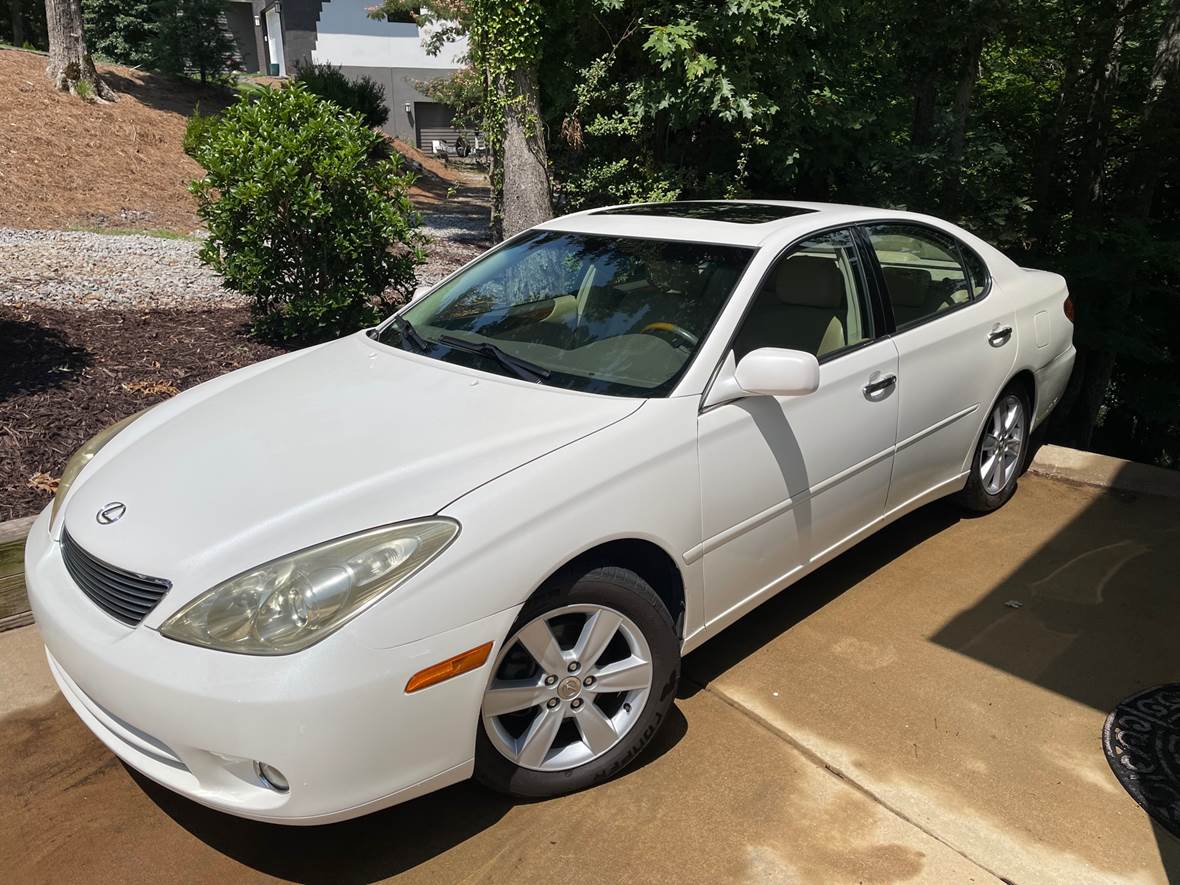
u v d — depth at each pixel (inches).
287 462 98.0
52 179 529.7
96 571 92.3
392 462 95.7
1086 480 192.2
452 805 101.7
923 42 350.3
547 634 95.2
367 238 249.4
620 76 348.2
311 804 82.6
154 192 561.0
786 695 120.9
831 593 148.2
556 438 99.7
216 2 849.5
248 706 79.4
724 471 110.5
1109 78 385.7
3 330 235.8
